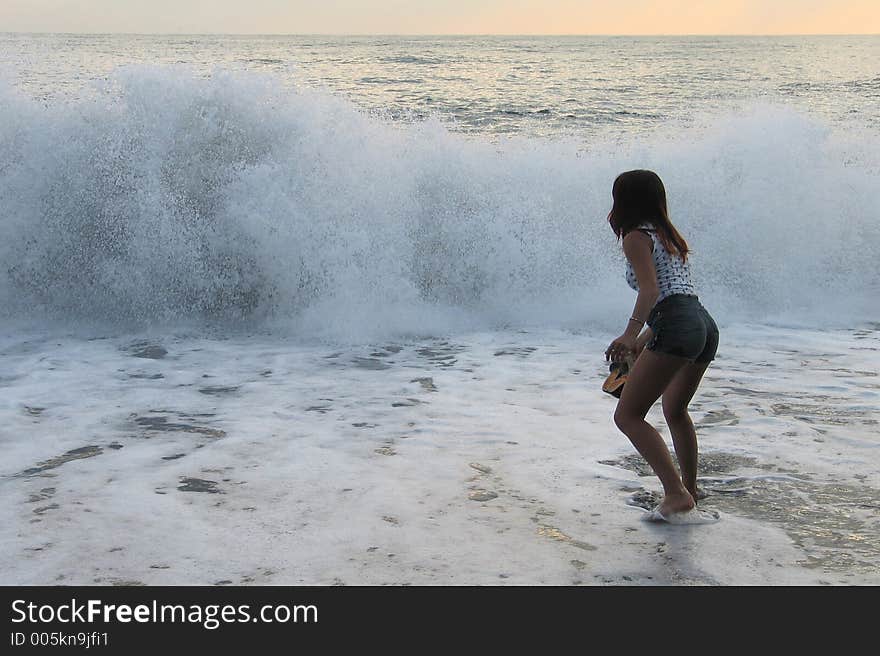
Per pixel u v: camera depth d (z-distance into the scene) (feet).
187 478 14.40
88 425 17.37
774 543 11.95
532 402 19.04
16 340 24.70
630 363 12.57
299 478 14.42
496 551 11.70
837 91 130.21
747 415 18.01
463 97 103.86
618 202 12.36
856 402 18.98
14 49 266.77
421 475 14.58
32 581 10.85
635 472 14.75
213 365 22.36
